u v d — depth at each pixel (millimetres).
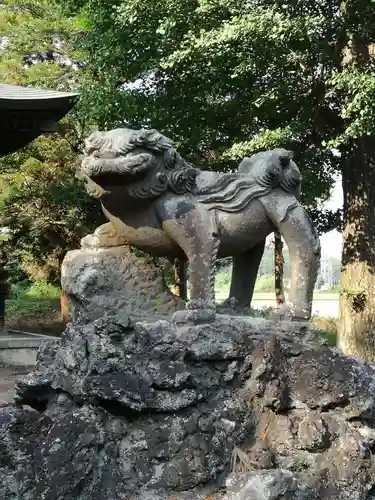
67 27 14539
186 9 8539
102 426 2805
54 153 14836
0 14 15242
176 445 2770
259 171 3359
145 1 8625
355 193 9820
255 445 2916
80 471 2680
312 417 3002
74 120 14023
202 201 3271
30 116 10477
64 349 3018
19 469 2822
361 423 3090
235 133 10102
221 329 3107
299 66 9438
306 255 3346
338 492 2852
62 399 2982
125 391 2748
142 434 2789
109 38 9453
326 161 10391
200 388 2928
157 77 10031
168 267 9484
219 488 2760
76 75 14703
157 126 9859
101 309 3270
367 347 9648
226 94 9992
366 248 9750
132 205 3229
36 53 15758
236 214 3297
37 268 16875
